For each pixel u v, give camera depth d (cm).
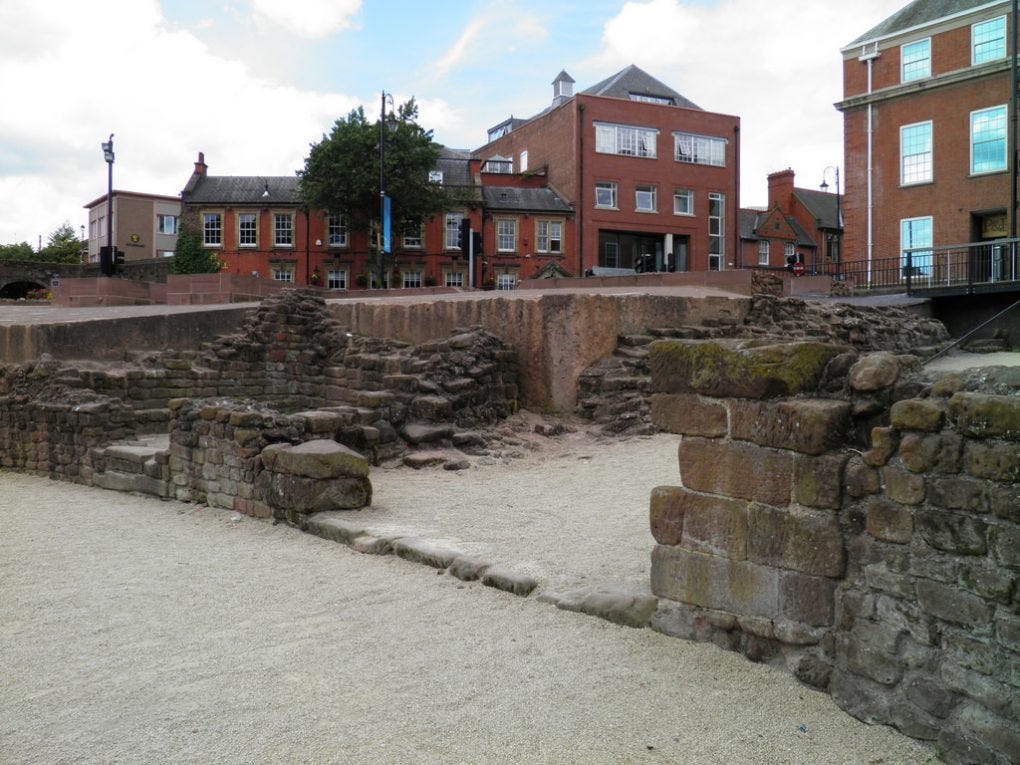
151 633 531
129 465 1070
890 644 380
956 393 358
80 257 6819
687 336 1403
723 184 5356
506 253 4978
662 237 5322
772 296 1705
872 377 404
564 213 4997
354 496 822
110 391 1418
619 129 5094
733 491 457
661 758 361
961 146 3350
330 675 454
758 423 443
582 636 497
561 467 1042
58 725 402
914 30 3484
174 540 789
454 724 394
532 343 1364
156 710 416
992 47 3278
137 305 2509
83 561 717
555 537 709
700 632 476
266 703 421
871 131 3638
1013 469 333
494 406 1296
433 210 4684
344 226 4862
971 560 349
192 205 4906
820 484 413
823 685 411
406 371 1304
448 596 581
